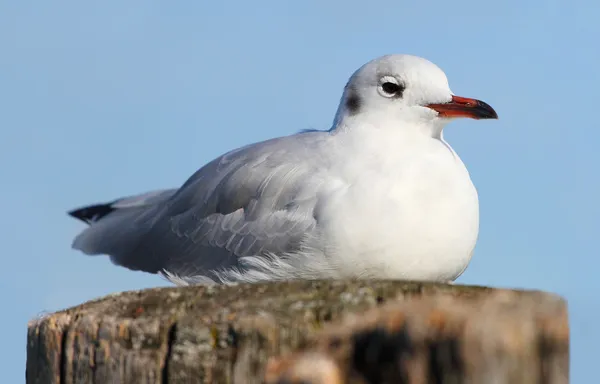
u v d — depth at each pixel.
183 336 7.68
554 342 6.73
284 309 7.72
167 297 8.42
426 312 6.89
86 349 8.16
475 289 7.88
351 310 7.55
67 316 8.44
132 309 8.31
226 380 7.55
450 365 6.68
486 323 6.64
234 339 7.57
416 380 6.79
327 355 7.15
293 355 7.35
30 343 8.95
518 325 6.64
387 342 6.97
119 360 7.96
